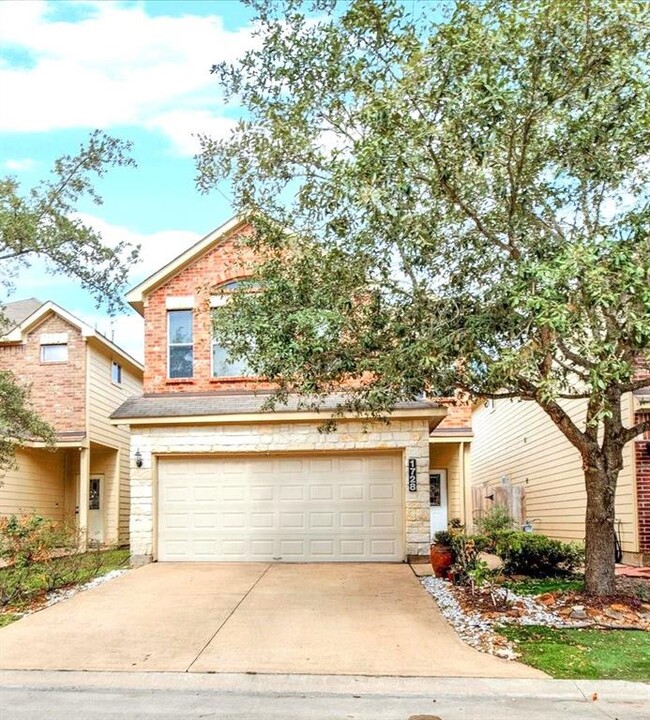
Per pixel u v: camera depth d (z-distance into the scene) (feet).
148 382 48.78
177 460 45.62
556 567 36.76
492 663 22.02
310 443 44.19
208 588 35.01
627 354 25.84
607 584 29.84
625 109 23.72
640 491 42.73
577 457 51.67
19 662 22.81
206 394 47.80
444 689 19.75
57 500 62.95
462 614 28.40
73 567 37.86
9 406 40.73
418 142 22.63
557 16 21.70
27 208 36.11
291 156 28.40
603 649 23.06
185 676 21.12
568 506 53.88
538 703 18.66
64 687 20.36
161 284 49.78
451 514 60.23
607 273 21.99
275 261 30.01
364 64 25.77
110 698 19.43
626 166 26.48
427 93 22.72
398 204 23.80
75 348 60.08
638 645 23.48
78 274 38.01
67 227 36.22
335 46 25.95
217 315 31.89
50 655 23.56
